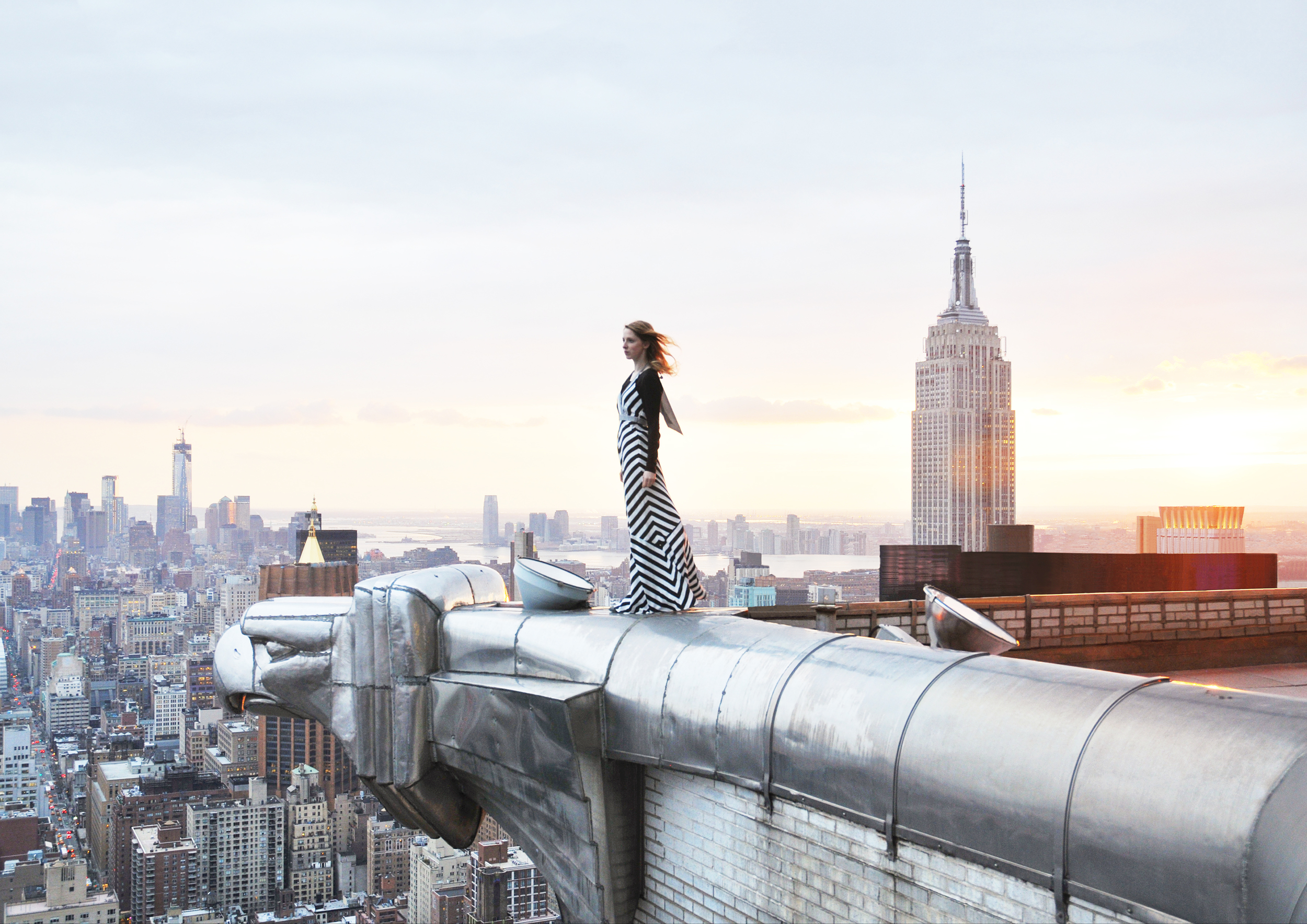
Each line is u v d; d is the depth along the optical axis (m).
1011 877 4.29
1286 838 3.46
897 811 4.77
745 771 5.64
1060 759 4.15
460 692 7.40
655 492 7.09
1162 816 3.75
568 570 7.89
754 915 5.71
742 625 6.33
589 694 6.51
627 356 7.21
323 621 8.27
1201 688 4.20
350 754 7.99
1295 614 12.59
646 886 6.61
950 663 4.98
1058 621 11.37
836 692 5.24
